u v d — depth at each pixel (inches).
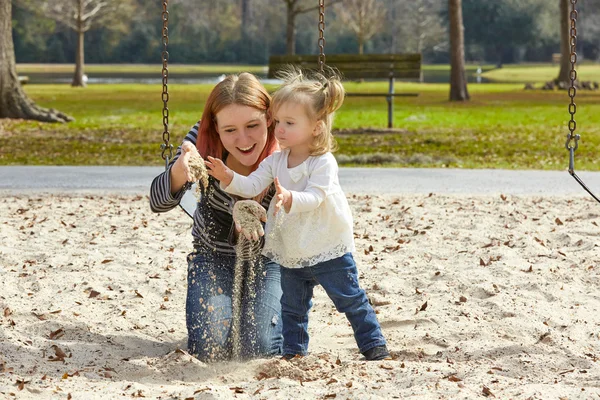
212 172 173.2
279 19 4069.9
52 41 3914.9
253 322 191.0
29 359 180.1
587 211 347.6
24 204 368.8
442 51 4133.9
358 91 1445.6
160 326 211.3
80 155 552.4
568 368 175.6
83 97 1255.5
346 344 200.1
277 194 164.1
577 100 1228.5
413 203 370.6
